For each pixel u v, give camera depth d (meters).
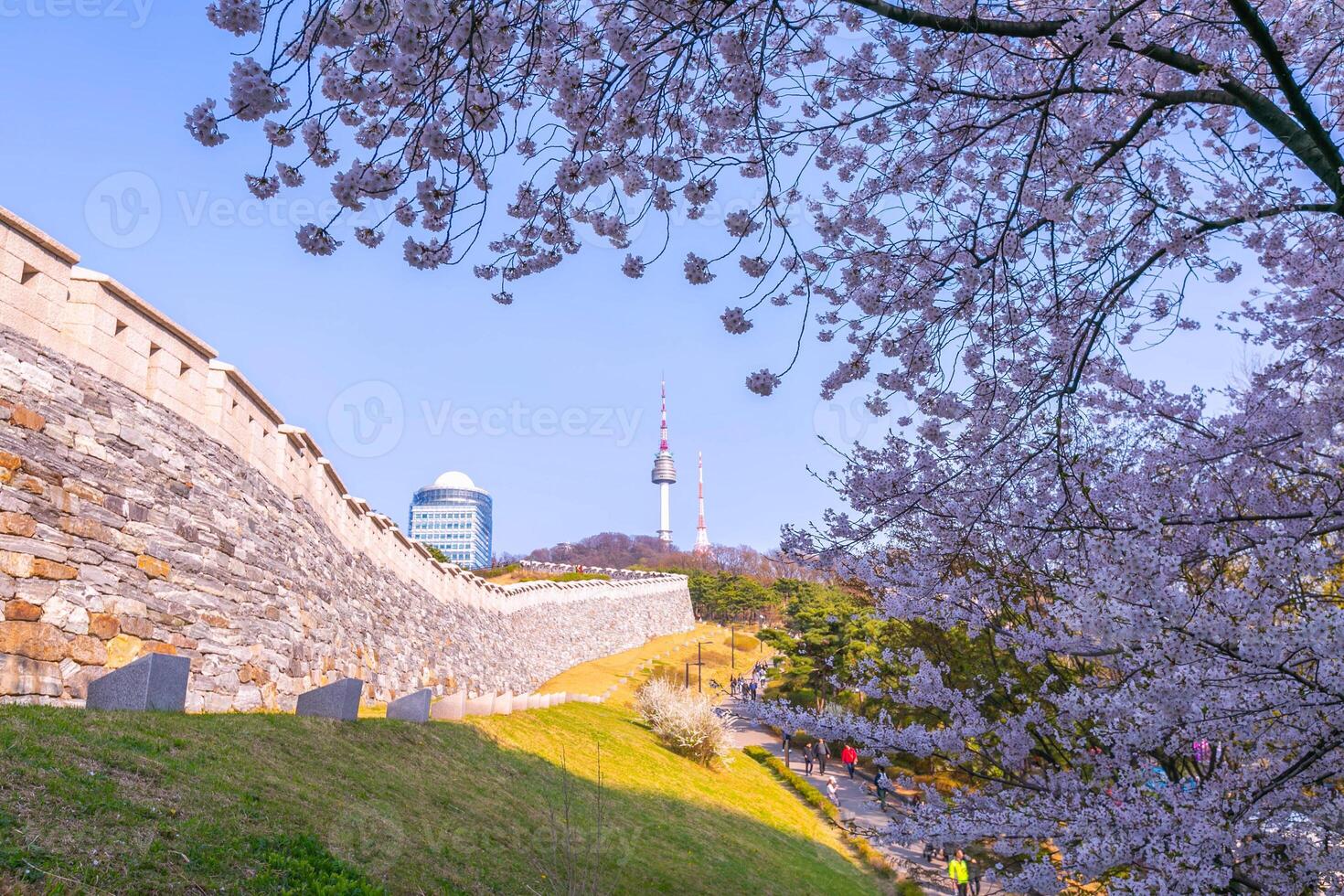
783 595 81.75
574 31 5.35
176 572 12.81
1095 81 6.57
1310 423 5.28
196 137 4.21
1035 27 5.00
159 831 6.88
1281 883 5.39
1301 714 5.01
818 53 6.64
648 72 5.38
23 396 10.31
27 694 9.62
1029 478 7.06
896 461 7.48
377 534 24.12
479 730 18.53
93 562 11.02
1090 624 4.11
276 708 15.36
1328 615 3.81
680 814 19.09
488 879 9.82
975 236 6.76
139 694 10.16
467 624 32.03
